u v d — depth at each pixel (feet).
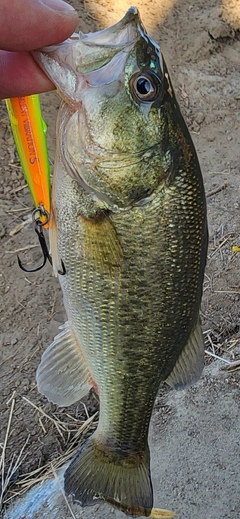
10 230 1.59
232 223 1.78
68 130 0.72
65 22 0.66
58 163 0.74
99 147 0.71
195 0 2.41
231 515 1.14
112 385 0.83
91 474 0.88
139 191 0.72
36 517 1.14
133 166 0.71
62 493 1.17
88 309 0.78
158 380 0.85
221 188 1.89
